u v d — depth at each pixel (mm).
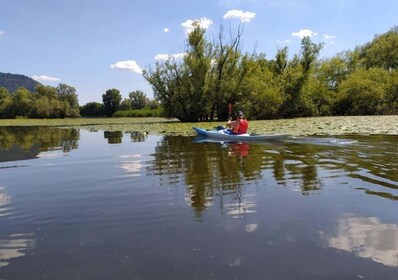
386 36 55406
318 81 42750
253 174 7223
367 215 4566
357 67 48094
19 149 13305
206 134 16188
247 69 33344
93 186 6602
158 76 33500
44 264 3418
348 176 6824
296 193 5699
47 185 6828
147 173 7684
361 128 18203
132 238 3984
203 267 3250
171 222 4465
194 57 32156
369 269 3170
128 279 3078
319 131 16859
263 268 3211
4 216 4938
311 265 3254
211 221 4465
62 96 85188
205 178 6961
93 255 3578
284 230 4109
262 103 35188
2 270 3316
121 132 21969
